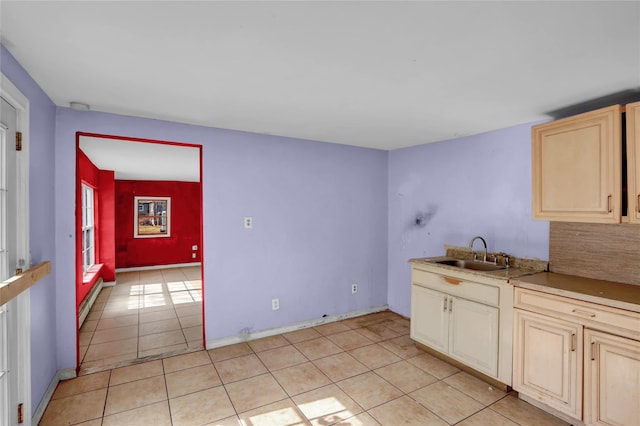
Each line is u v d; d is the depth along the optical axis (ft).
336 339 11.25
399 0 4.04
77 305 8.71
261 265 11.37
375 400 7.69
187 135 10.02
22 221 6.03
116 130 9.02
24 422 6.02
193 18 4.48
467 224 11.06
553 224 8.71
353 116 9.10
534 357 7.24
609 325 6.08
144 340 11.23
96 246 18.92
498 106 8.10
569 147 7.55
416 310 10.40
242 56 5.62
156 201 25.04
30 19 4.50
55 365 8.24
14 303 5.81
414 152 13.08
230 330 10.84
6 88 5.24
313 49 5.36
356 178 13.41
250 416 7.11
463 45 5.19
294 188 11.96
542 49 5.29
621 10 4.19
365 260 13.73
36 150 6.86
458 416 7.09
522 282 7.47
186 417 7.07
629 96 7.36
